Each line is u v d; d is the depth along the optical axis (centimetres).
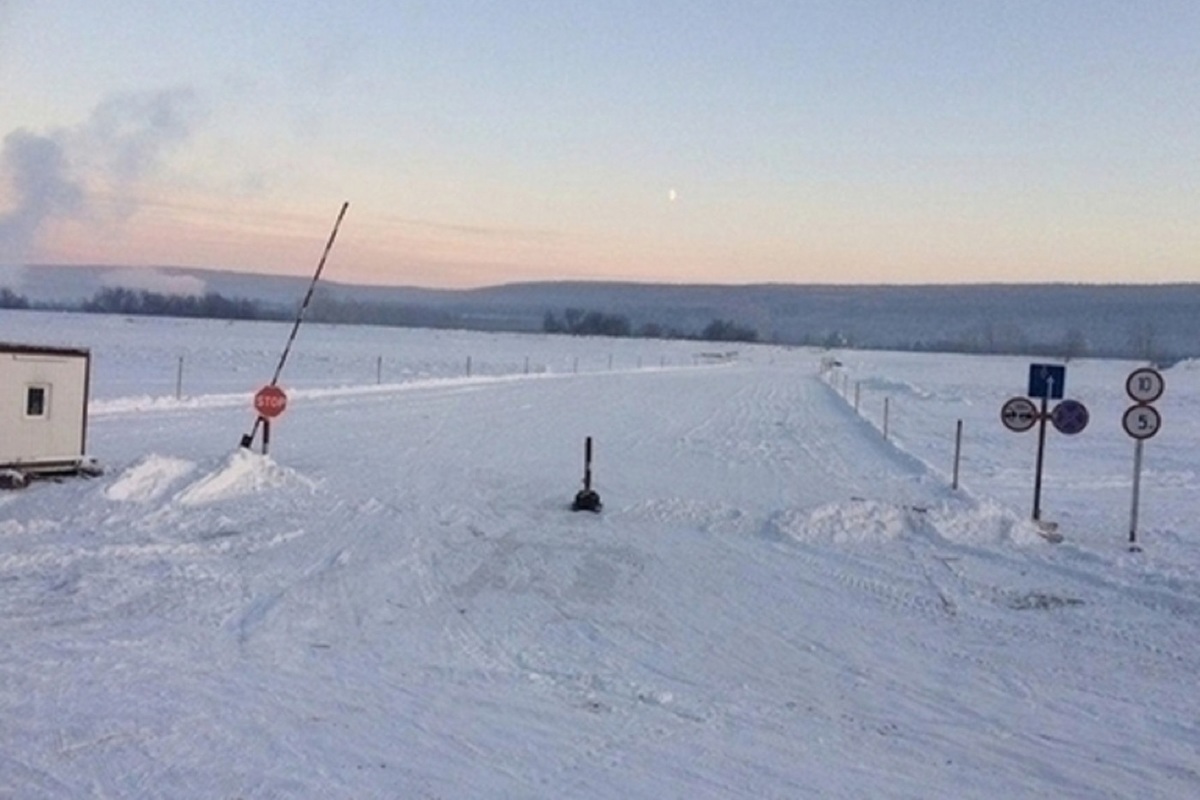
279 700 772
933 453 2836
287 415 2978
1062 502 1973
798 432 3159
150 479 1570
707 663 916
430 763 672
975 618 1096
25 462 1627
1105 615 1115
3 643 874
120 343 7712
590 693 820
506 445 2483
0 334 7900
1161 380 1522
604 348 12850
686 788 650
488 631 984
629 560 1312
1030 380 1650
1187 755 734
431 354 8731
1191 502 2006
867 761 707
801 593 1180
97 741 679
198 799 603
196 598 1035
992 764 710
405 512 1554
